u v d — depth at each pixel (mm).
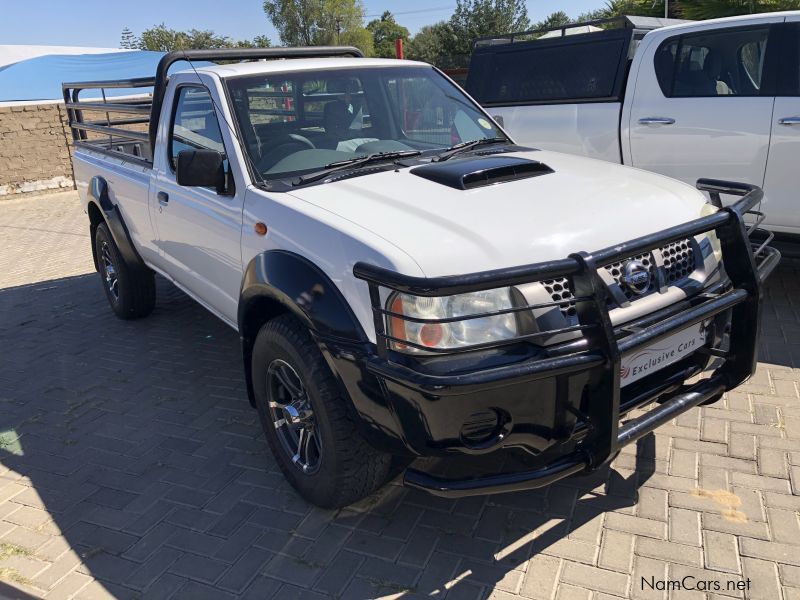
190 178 3381
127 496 3490
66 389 4789
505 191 3018
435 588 2711
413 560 2871
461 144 4020
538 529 2990
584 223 2730
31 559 3070
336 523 3141
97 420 4312
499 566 2797
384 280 2375
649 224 2850
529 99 6484
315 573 2844
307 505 3291
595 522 3000
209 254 3875
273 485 3484
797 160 4875
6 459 3932
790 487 3123
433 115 4188
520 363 2395
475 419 2441
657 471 3311
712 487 3166
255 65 3980
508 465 3160
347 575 2818
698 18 16656
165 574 2912
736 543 2811
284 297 2898
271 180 3439
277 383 3309
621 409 2697
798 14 4918
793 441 3467
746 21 5156
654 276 2777
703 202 3262
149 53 21031
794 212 4977
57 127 13750
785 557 2717
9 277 7926
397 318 2477
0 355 5523
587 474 2621
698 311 2699
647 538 2881
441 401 2377
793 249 4992
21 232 10523
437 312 2449
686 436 3578
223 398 4488
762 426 3615
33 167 13633
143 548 3086
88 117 13461
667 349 2840
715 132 5242
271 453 3783
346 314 2668
